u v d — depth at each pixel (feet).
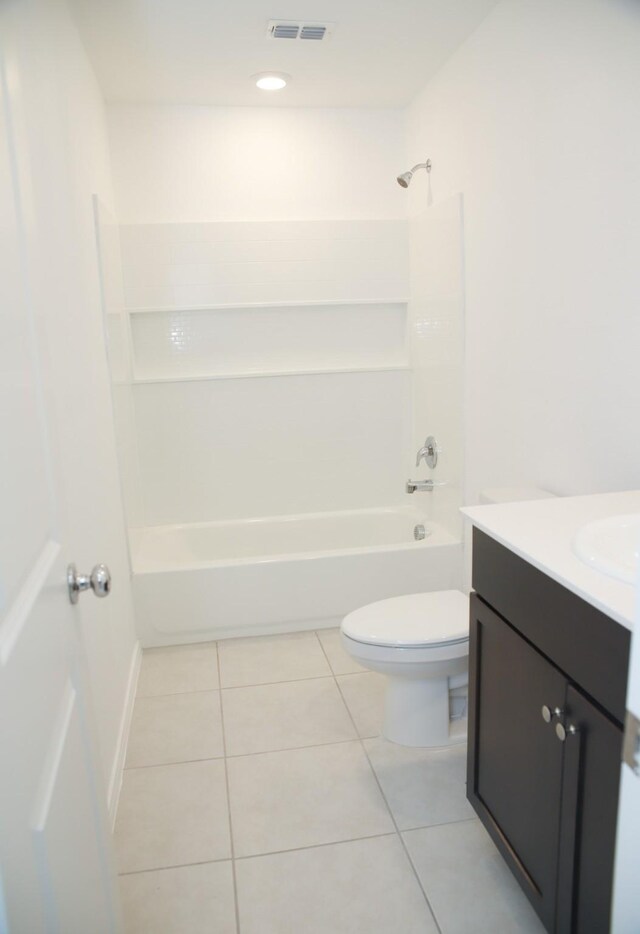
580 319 6.29
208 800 6.22
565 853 3.94
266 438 11.60
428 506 11.18
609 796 3.46
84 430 6.35
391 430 11.96
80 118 7.52
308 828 5.82
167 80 9.43
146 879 5.32
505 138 7.55
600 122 5.76
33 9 5.29
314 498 11.92
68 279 6.11
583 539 4.25
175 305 10.84
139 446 11.24
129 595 8.86
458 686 6.95
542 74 6.66
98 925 3.56
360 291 11.32
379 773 6.52
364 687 8.20
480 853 5.49
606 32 5.59
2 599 2.49
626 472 5.77
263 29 7.97
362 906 5.00
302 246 11.05
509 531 4.65
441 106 9.41
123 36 7.94
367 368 11.62
